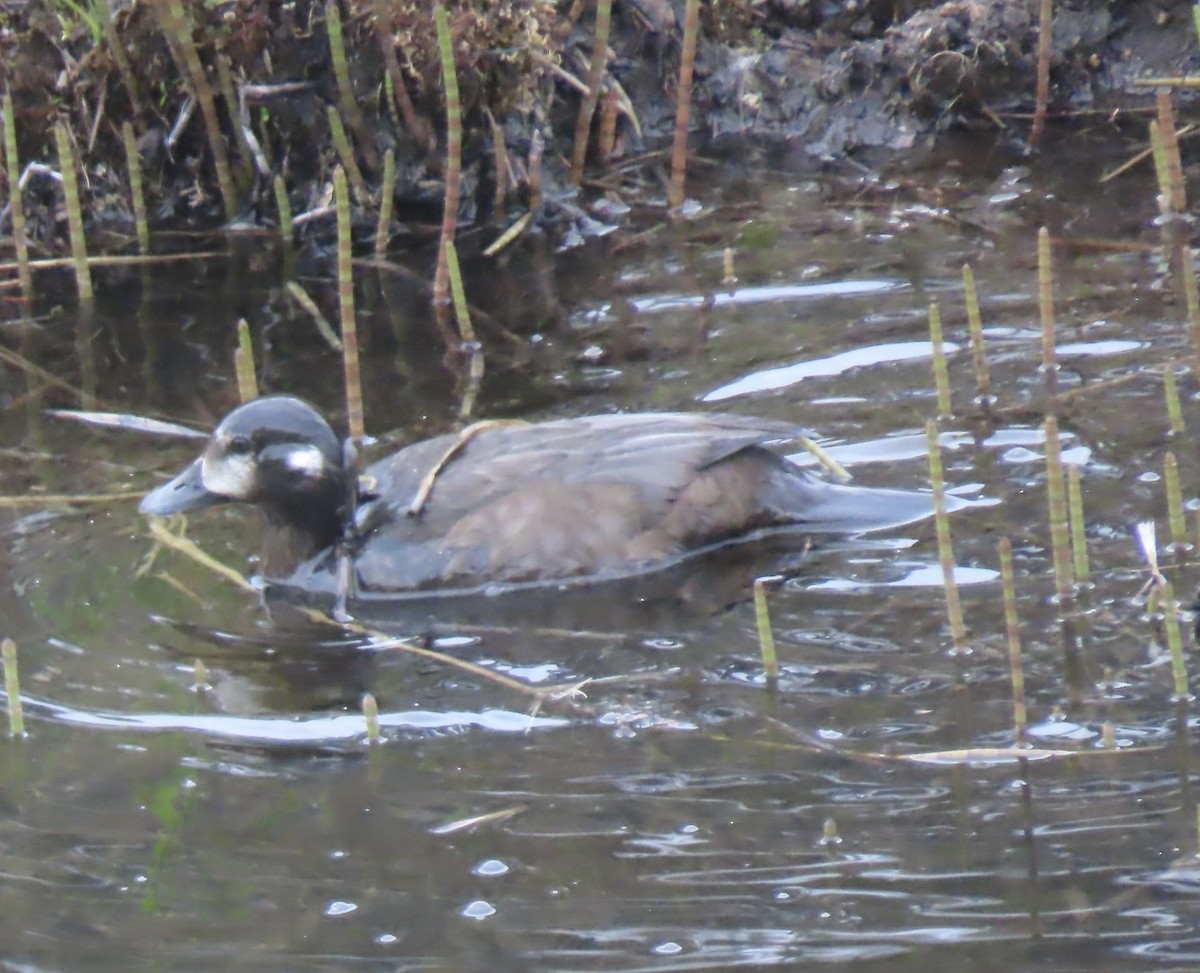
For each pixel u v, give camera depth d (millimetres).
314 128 15352
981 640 9516
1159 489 10703
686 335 13148
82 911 7711
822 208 15305
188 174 15742
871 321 13117
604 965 7246
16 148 15383
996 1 16781
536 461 10750
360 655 9797
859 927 7391
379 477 11094
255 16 15078
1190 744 8516
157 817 8352
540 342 13234
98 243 15266
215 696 9383
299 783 8586
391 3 15109
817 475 11133
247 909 7676
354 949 7406
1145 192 15016
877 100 16828
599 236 15047
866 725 8844
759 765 8555
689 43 14906
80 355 13328
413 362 13047
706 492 10641
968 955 7188
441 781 8555
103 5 15062
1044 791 8234
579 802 8344
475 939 7438
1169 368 11273
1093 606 9703
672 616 10023
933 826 8023
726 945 7320
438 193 15523
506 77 15281
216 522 11344
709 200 15625
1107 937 7246
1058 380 12047
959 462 11188
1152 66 17188
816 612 9922
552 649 9773
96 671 9609
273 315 13906
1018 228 14531
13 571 10602
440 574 10508
